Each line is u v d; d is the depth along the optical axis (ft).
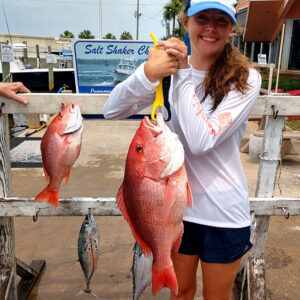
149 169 4.64
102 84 13.80
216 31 5.17
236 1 5.30
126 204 4.91
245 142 25.44
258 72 5.59
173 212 4.73
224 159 5.65
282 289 9.29
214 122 5.02
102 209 7.14
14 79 67.62
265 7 32.91
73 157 5.81
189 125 4.88
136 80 5.02
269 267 10.25
